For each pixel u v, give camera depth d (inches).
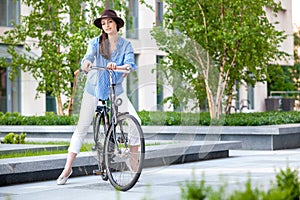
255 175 397.7
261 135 626.8
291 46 1675.7
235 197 180.9
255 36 773.3
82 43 797.2
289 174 212.8
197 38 781.3
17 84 1010.7
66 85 826.2
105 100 350.3
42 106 1034.7
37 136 718.5
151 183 366.0
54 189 350.3
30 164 382.6
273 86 1692.9
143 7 1179.3
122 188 336.2
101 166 350.9
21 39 831.7
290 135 649.0
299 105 1678.2
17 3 1010.7
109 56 356.5
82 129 356.8
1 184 371.9
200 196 187.3
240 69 818.2
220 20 789.2
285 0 1643.7
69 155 368.8
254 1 789.2
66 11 829.2
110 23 354.9
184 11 783.1
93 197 317.7
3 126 735.7
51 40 826.2
